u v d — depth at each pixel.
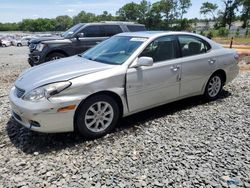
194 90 5.43
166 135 4.22
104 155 3.62
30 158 3.57
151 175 3.17
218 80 5.91
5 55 19.17
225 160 3.48
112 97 4.22
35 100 3.71
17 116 4.04
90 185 2.99
